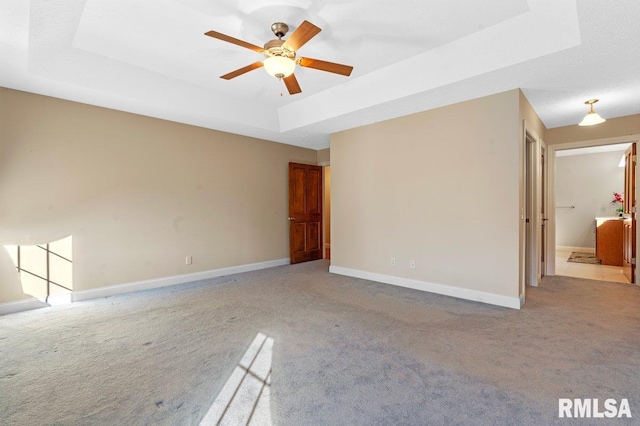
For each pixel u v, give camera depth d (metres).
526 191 3.99
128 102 3.49
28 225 3.18
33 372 1.96
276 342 2.38
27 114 3.16
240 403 1.65
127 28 2.51
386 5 2.22
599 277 4.53
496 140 3.23
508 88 3.10
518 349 2.22
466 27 2.52
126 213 3.82
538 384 1.78
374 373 1.92
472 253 3.40
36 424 1.48
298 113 4.43
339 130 4.78
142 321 2.83
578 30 2.21
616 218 5.59
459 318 2.85
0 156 3.03
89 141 3.55
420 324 2.71
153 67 3.22
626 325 2.65
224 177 4.83
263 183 5.41
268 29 2.54
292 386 1.79
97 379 1.88
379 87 3.46
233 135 4.96
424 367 1.99
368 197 4.44
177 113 3.90
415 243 3.90
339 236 4.87
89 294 3.53
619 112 3.89
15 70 2.70
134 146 3.88
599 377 1.85
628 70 2.70
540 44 2.41
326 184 7.92
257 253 5.30
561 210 7.19
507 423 1.47
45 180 3.27
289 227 5.84
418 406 1.60
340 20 2.41
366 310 3.10
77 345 2.34
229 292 3.80
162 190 4.14
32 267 3.20
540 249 4.33
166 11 2.29
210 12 2.30
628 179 4.62
